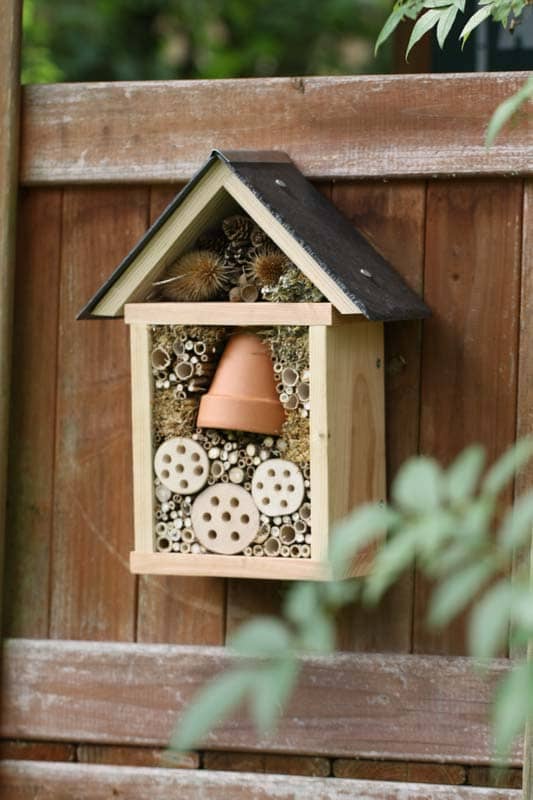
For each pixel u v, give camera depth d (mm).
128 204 3869
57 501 3895
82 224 3893
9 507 3924
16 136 3885
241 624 3756
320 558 3346
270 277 3418
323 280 3291
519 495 3594
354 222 3715
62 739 3861
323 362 3307
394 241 3688
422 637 3652
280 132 3744
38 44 8414
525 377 3602
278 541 3434
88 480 3873
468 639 3627
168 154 3812
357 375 3488
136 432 3518
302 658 3695
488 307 3627
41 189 3918
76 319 3590
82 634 3877
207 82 3787
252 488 3449
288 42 9555
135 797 3797
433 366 3654
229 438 3488
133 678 3809
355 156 3691
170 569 3488
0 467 3861
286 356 3395
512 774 3598
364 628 3684
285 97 3742
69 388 3887
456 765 3631
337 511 3383
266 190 3387
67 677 3855
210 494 3486
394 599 3666
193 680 3764
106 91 3848
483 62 4902
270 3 9508
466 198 3646
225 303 3391
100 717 3832
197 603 3789
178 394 3496
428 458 3650
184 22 9195
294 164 3729
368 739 3658
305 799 3684
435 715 3623
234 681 1426
